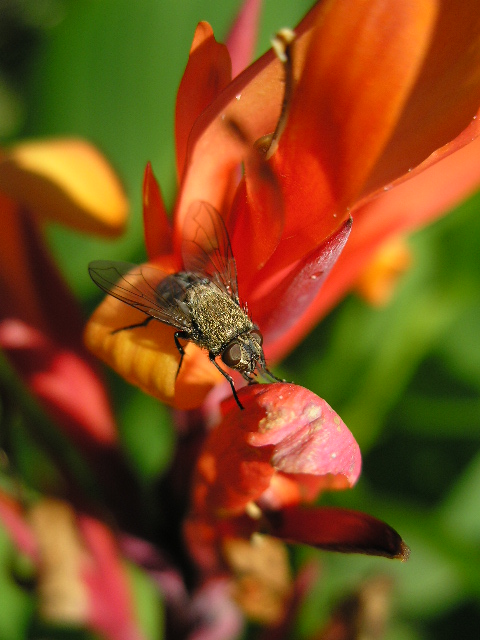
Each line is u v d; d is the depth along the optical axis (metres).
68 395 0.06
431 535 0.08
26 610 0.09
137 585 0.09
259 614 0.07
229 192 0.05
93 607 0.07
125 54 0.09
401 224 0.06
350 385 0.09
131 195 0.09
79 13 0.09
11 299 0.06
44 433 0.07
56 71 0.09
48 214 0.06
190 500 0.06
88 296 0.09
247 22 0.06
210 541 0.06
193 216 0.05
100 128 0.09
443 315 0.09
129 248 0.09
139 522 0.06
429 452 0.10
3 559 0.08
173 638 0.07
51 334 0.06
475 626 0.10
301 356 0.10
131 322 0.05
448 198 0.06
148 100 0.09
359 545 0.05
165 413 0.10
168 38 0.09
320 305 0.06
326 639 0.08
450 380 0.10
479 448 0.10
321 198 0.05
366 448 0.09
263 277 0.05
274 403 0.05
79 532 0.07
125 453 0.07
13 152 0.06
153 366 0.05
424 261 0.09
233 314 0.06
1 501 0.07
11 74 0.12
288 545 0.09
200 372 0.05
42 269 0.06
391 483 0.10
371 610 0.08
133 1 0.09
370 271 0.07
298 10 0.09
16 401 0.06
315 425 0.05
